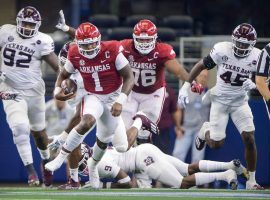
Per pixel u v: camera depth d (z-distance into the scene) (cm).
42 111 2786
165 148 3316
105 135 2486
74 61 2408
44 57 2731
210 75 3497
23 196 2288
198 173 2692
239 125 2855
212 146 2936
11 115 2692
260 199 2248
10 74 2720
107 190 2527
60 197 2259
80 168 2741
